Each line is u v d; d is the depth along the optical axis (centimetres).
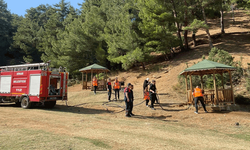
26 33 5328
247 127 714
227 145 469
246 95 1329
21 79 1210
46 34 4697
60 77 1253
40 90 1119
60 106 1333
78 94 1791
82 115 912
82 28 3275
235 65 1667
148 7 2609
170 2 2686
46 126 627
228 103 1125
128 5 2805
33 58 5672
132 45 2589
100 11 3481
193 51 2717
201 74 1369
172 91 1645
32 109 1122
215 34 3325
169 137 524
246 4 2530
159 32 2384
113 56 2859
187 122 809
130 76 2581
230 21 4234
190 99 1169
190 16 2689
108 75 2916
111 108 1162
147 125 691
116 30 2838
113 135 523
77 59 3284
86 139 475
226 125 751
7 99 1293
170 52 2811
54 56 3722
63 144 425
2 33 5994
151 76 2308
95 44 3350
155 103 1239
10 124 645
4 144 420
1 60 5756
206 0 2352
